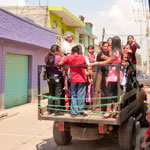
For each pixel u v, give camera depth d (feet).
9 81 43.52
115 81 18.37
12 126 30.40
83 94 18.81
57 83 19.71
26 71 49.93
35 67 52.44
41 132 27.27
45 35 55.98
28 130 28.25
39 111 19.02
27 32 47.14
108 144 22.35
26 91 50.08
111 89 18.52
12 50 43.27
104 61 18.70
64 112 20.12
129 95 20.67
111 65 17.13
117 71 16.96
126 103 20.86
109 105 18.61
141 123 28.30
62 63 18.85
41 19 66.90
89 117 18.03
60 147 21.49
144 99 28.17
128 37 25.20
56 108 19.65
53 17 69.26
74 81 18.71
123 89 19.16
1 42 39.83
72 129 19.67
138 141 22.86
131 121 19.62
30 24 48.21
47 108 19.52
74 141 23.34
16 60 45.96
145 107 28.04
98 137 19.22
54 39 61.67
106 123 17.11
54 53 19.95
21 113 38.99
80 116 18.39
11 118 35.37
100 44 23.20
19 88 47.24
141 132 26.32
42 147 21.65
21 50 46.32
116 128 19.83
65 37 22.52
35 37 50.72
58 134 21.24
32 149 21.22
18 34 43.75
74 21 80.07
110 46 20.56
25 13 67.72
